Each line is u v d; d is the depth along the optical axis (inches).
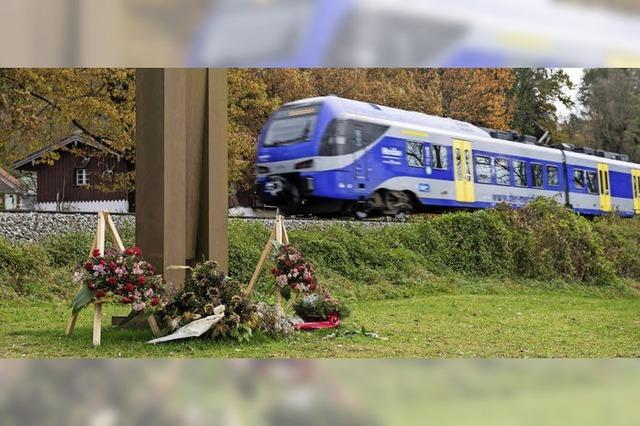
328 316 359.6
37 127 896.9
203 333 290.8
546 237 835.4
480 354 290.8
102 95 867.4
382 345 310.0
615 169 1152.2
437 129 861.2
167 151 313.9
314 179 726.5
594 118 1544.0
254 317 302.0
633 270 919.0
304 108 747.4
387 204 797.9
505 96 1344.7
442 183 857.5
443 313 476.7
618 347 321.1
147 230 315.9
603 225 971.3
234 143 986.7
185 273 327.3
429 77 1246.9
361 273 701.3
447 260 786.2
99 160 1112.8
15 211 690.2
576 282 818.2
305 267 340.5
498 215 834.8
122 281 286.7
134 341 294.7
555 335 362.6
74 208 1250.6
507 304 564.4
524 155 978.1
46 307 499.8
